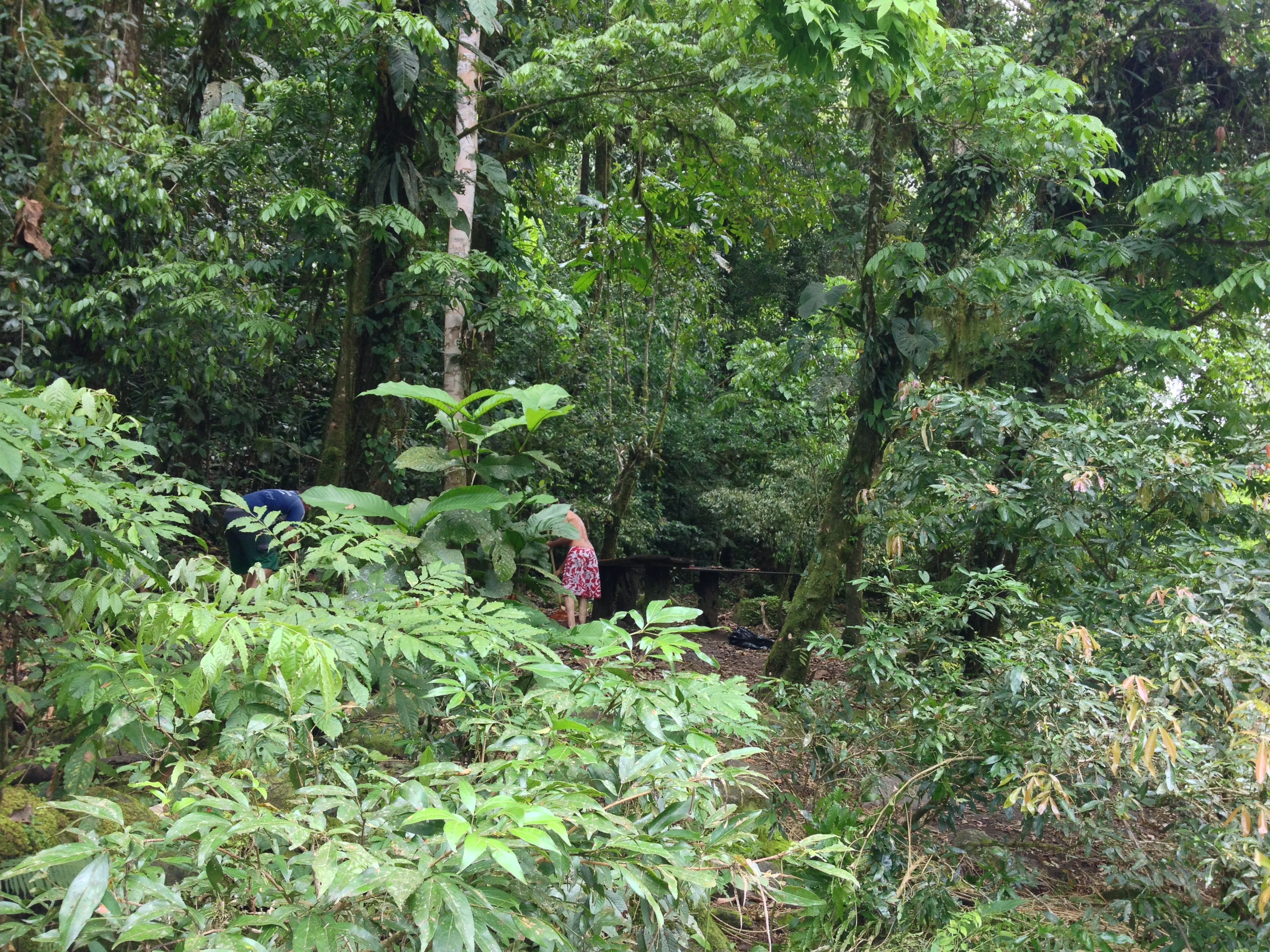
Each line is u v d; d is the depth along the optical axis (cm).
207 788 187
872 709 441
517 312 771
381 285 664
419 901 140
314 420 918
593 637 282
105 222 600
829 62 521
